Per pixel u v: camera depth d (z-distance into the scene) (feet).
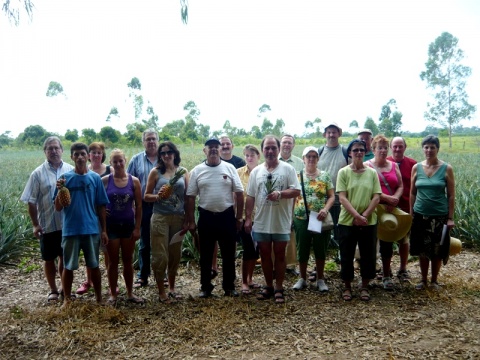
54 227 15.23
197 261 21.27
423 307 14.56
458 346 11.57
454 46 192.24
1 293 16.72
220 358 11.24
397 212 15.90
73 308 14.14
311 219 15.89
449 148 159.33
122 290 16.81
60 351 11.63
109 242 14.89
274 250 15.43
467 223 24.22
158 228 15.19
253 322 13.52
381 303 15.10
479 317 13.55
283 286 17.49
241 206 16.07
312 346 11.82
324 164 19.48
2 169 67.77
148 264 17.48
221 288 17.40
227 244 15.85
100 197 14.44
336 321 13.52
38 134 177.37
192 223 15.99
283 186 15.14
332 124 19.24
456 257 21.44
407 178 17.74
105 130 138.62
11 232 22.26
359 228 15.71
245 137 197.98
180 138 171.53
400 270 18.20
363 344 11.86
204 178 15.60
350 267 15.69
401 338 12.19
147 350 11.69
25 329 12.92
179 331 12.82
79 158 13.88
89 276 16.63
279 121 195.83
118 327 13.12
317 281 16.87
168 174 15.51
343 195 15.80
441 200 16.06
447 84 192.75
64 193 13.38
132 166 18.15
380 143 16.93
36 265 20.74
